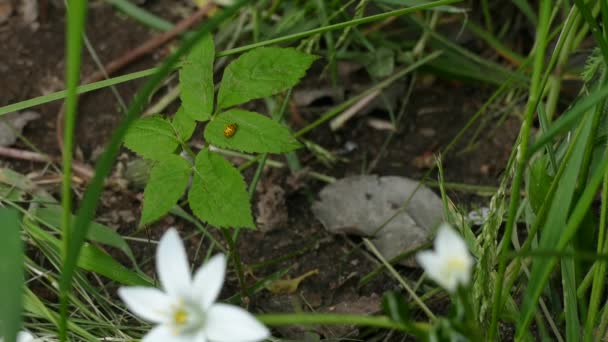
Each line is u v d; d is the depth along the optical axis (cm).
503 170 66
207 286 43
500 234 60
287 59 54
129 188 65
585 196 47
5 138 67
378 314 58
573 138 52
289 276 61
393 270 58
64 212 45
